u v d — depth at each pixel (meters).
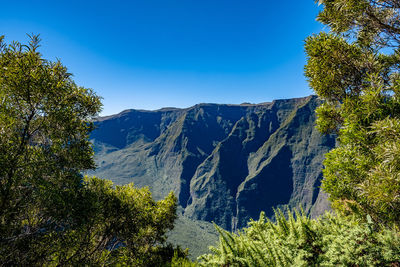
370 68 6.60
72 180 6.22
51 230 5.87
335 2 5.18
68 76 5.92
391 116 5.23
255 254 3.95
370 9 4.75
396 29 4.69
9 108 5.10
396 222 4.03
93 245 9.50
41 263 5.91
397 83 5.61
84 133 6.91
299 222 4.35
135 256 11.10
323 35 7.41
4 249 5.04
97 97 6.92
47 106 5.54
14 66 5.00
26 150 5.30
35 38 5.39
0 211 4.75
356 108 5.98
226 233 4.50
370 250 2.91
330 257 3.25
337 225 4.18
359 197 5.43
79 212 6.12
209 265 4.43
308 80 8.26
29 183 5.31
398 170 3.97
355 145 6.04
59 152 6.15
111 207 9.92
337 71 7.20
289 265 3.50
